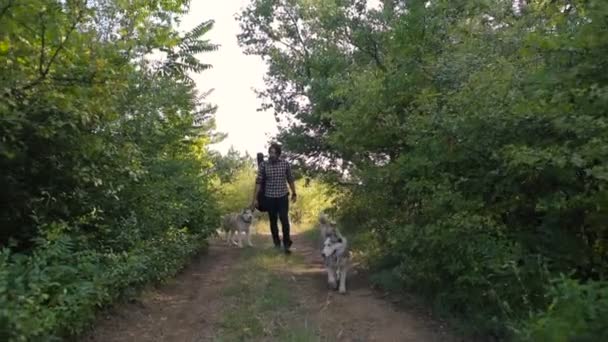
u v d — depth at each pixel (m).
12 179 6.15
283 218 11.75
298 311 7.02
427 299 7.07
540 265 5.15
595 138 4.61
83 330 5.60
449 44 7.91
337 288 8.28
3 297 4.16
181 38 9.01
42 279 4.89
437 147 6.45
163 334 6.11
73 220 6.77
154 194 8.58
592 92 4.61
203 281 9.06
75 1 6.01
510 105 5.68
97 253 6.37
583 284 4.77
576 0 5.59
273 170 11.77
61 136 6.02
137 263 6.67
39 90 5.96
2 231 6.29
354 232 10.24
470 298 6.06
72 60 6.17
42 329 4.36
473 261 5.67
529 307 4.98
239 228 14.10
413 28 8.09
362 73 10.30
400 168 7.46
